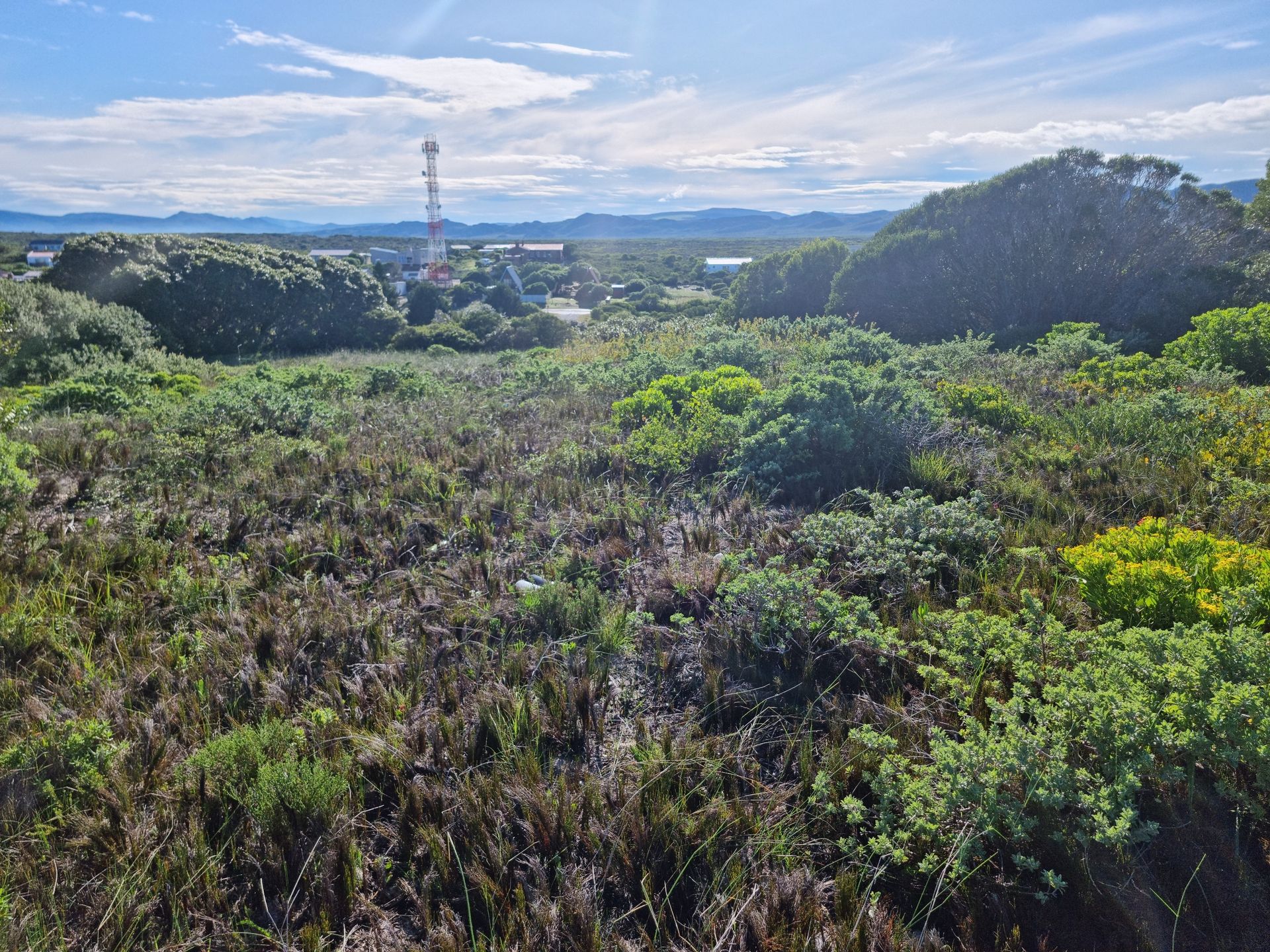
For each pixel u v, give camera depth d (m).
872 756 2.76
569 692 3.23
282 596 4.18
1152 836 2.27
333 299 37.53
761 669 3.48
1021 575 3.96
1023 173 19.11
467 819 2.55
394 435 7.77
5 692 3.22
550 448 7.09
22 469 6.17
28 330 15.73
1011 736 2.52
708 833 2.50
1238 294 16.77
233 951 2.18
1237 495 4.75
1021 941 2.13
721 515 5.34
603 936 2.20
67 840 2.51
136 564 4.63
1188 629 2.95
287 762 2.68
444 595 4.19
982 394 7.56
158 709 3.15
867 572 4.12
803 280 23.95
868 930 2.12
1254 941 2.06
